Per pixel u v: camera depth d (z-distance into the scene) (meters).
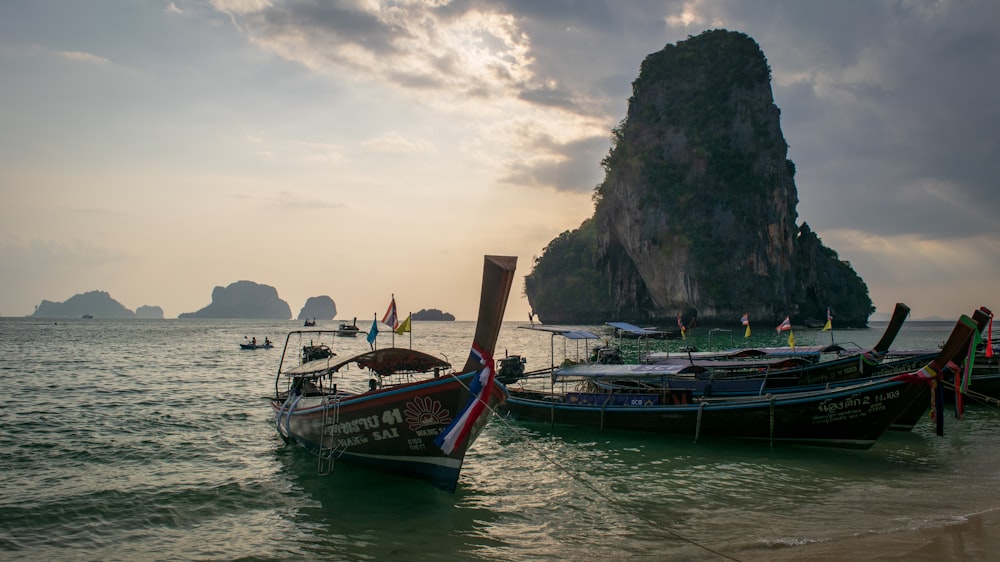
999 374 21.25
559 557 8.99
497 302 10.52
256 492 12.16
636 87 136.50
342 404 12.72
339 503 11.53
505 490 12.52
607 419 18.12
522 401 20.11
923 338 82.00
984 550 8.81
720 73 124.50
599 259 138.50
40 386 28.36
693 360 23.27
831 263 140.00
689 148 120.94
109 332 98.75
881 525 10.07
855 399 14.77
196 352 53.94
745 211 114.75
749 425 16.16
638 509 11.23
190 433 17.89
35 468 13.93
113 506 11.31
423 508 11.30
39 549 9.38
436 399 11.30
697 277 111.12
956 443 16.59
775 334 85.50
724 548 9.21
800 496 11.93
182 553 9.23
